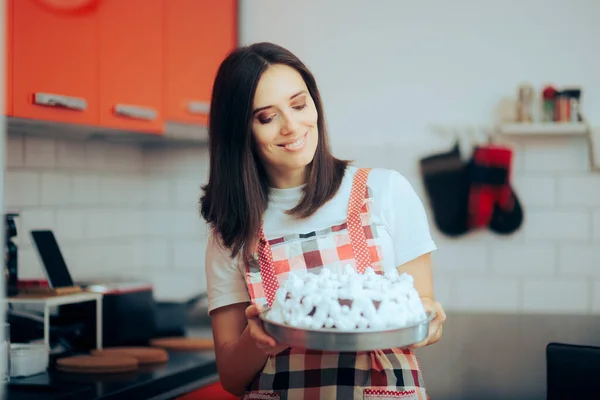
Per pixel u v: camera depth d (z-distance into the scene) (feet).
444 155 9.27
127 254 9.97
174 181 10.31
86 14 6.91
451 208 9.29
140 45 7.76
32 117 6.27
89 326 7.73
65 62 6.64
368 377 4.61
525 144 9.16
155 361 7.32
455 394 7.37
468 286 9.34
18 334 7.02
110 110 7.29
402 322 3.76
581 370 5.29
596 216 9.06
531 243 9.20
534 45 9.13
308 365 4.66
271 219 4.94
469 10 9.27
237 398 7.18
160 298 10.37
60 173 8.63
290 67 4.71
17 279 7.16
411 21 9.42
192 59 8.77
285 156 4.62
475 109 9.29
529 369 7.65
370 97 9.54
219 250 5.05
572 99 8.81
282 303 3.95
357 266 4.76
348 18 9.59
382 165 9.50
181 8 8.52
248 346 4.54
